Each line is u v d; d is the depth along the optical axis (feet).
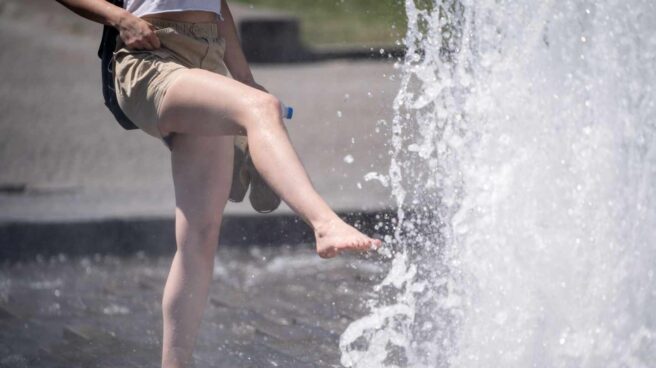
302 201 26.68
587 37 32.65
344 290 50.85
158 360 39.27
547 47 33.04
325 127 93.45
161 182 75.82
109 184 75.51
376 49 152.35
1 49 156.56
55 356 40.11
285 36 150.61
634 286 30.19
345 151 82.84
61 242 62.13
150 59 30.71
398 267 35.37
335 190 68.23
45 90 121.90
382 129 90.38
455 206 33.88
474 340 31.68
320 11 192.34
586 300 30.17
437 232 38.09
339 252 26.11
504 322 31.07
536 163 32.22
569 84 32.63
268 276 54.85
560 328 30.09
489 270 31.73
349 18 181.57
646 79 32.19
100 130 97.96
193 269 30.99
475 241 32.19
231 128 28.78
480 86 33.63
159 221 63.05
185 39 31.24
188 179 31.09
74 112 107.65
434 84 34.45
